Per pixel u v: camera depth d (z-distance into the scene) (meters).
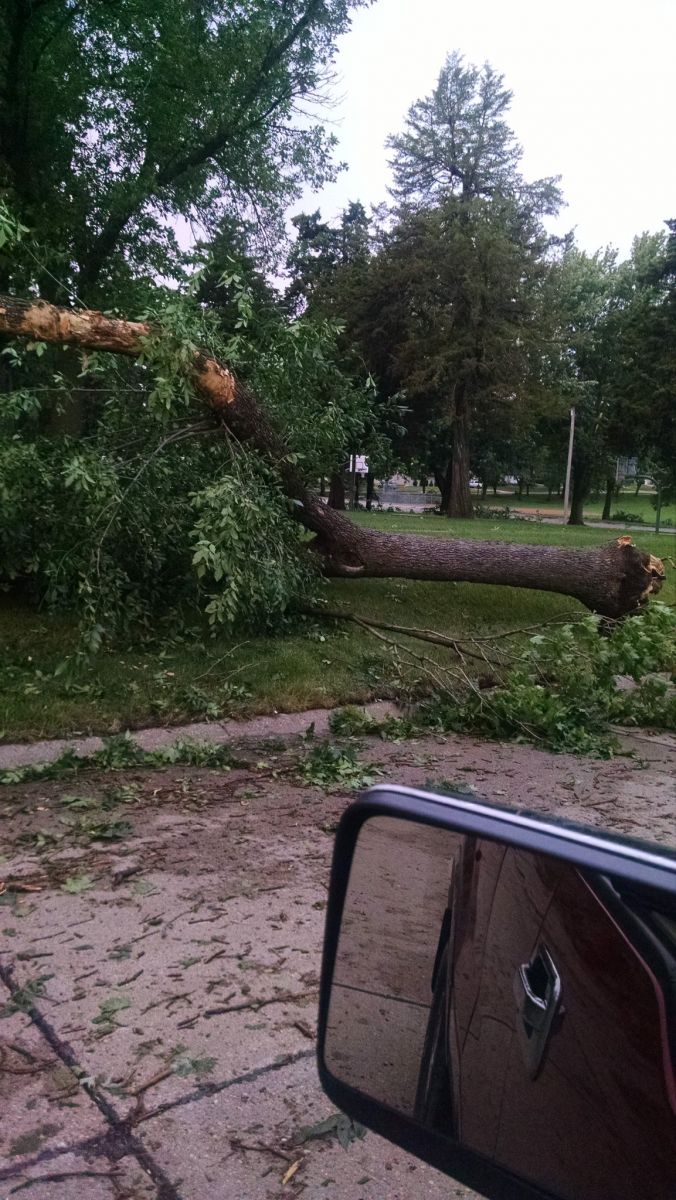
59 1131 2.48
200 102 12.95
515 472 71.75
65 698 6.39
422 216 36.53
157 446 7.71
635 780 5.96
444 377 35.75
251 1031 2.96
